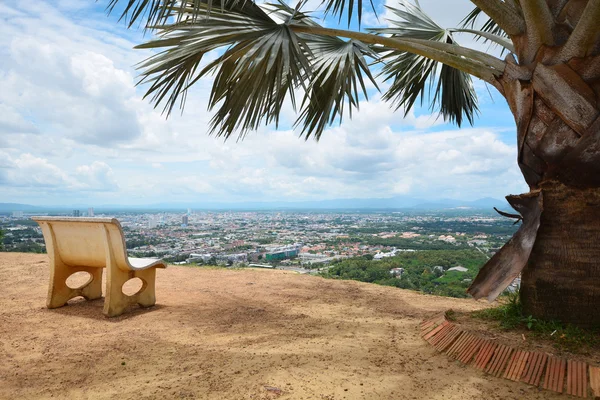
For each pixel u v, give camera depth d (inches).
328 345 97.2
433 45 109.4
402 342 99.0
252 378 77.2
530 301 93.3
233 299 150.5
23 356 90.7
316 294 159.8
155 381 76.9
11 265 216.7
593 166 83.0
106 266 125.6
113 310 124.0
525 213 93.0
